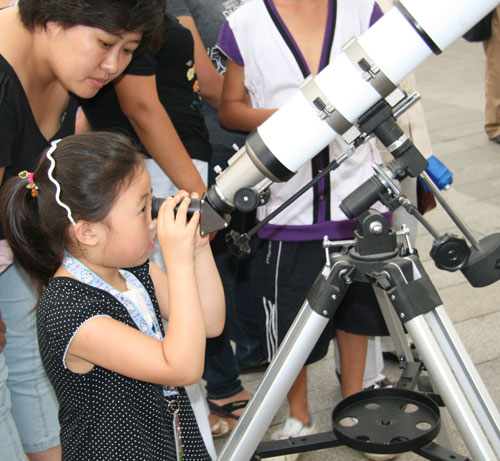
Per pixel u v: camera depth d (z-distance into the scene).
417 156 1.22
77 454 1.28
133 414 1.26
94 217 1.19
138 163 1.24
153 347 1.20
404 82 1.95
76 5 1.36
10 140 1.42
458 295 2.76
